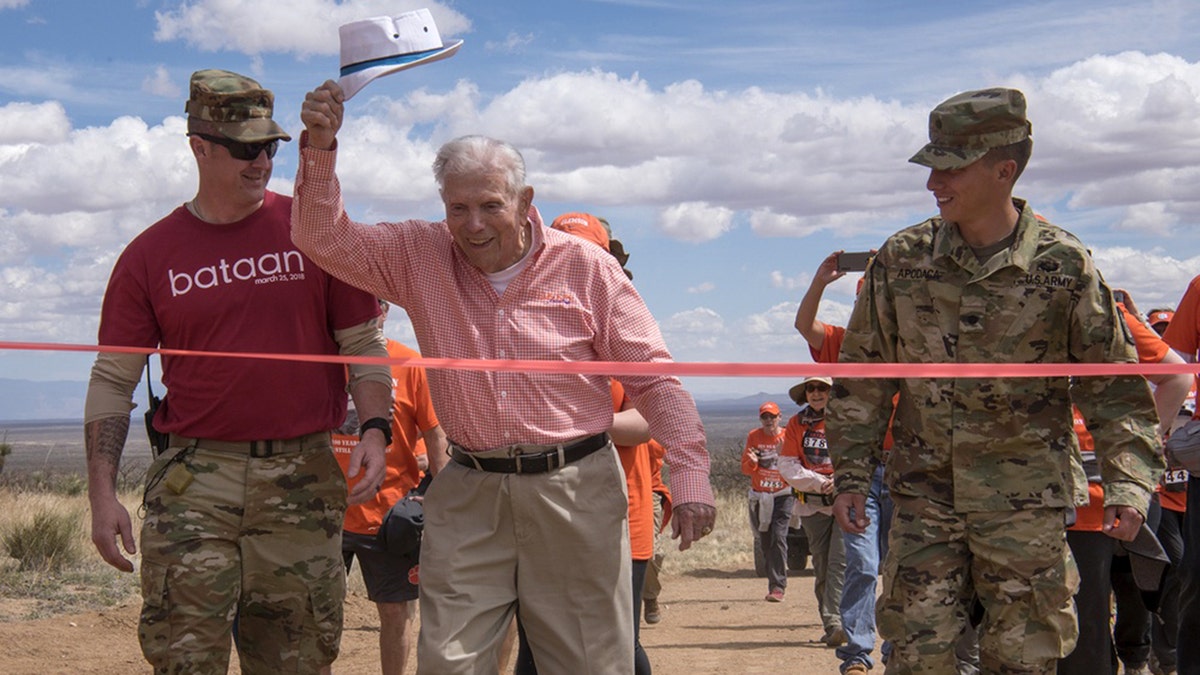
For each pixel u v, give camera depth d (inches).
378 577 238.8
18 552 447.2
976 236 170.1
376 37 150.0
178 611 163.6
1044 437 167.9
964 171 166.1
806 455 354.6
